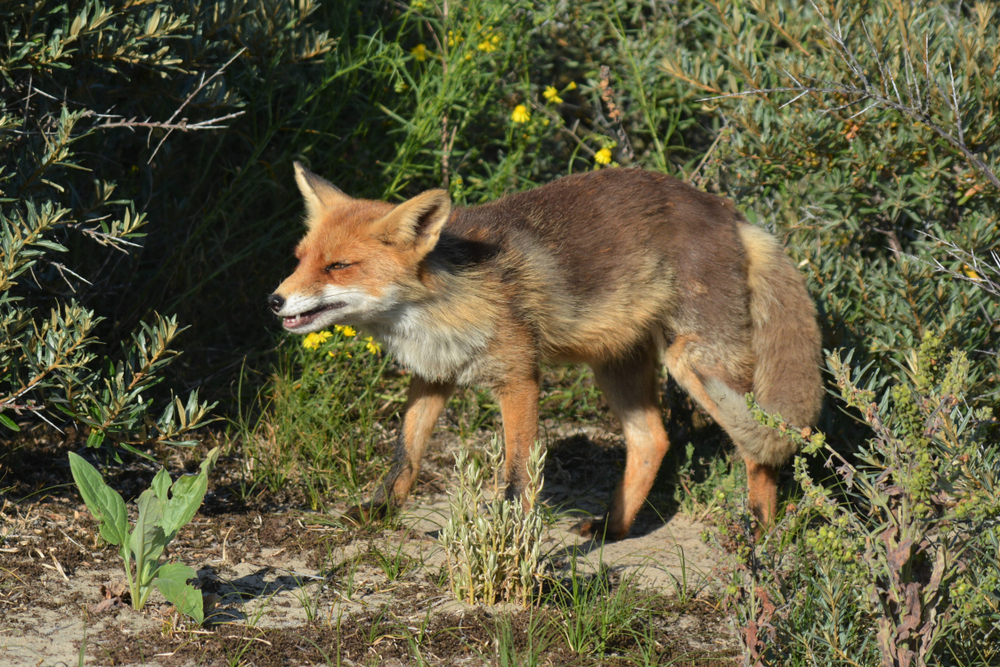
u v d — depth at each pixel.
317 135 12.18
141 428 8.35
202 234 11.57
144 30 9.18
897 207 10.52
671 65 11.20
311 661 6.48
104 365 10.16
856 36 10.67
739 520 6.35
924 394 5.97
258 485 9.40
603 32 13.98
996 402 9.32
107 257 10.43
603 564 8.38
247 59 10.72
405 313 8.32
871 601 5.84
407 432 9.04
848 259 10.53
